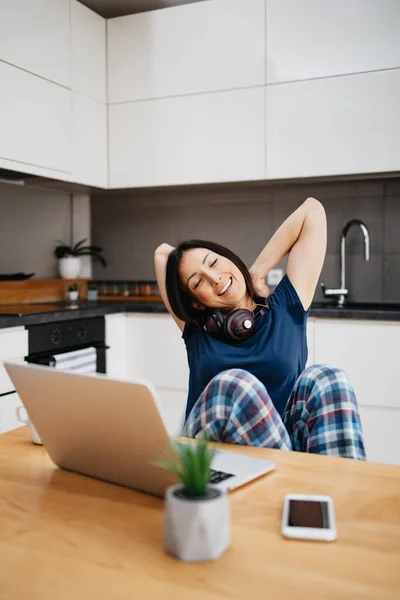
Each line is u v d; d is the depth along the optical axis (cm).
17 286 349
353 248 345
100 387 95
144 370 337
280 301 177
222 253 179
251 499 99
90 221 407
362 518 91
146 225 393
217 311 174
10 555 81
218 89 322
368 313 280
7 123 280
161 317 330
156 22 334
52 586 73
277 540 84
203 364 171
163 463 84
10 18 280
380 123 293
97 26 340
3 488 106
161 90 335
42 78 301
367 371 284
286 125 310
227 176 323
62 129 315
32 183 341
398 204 334
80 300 389
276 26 308
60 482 109
